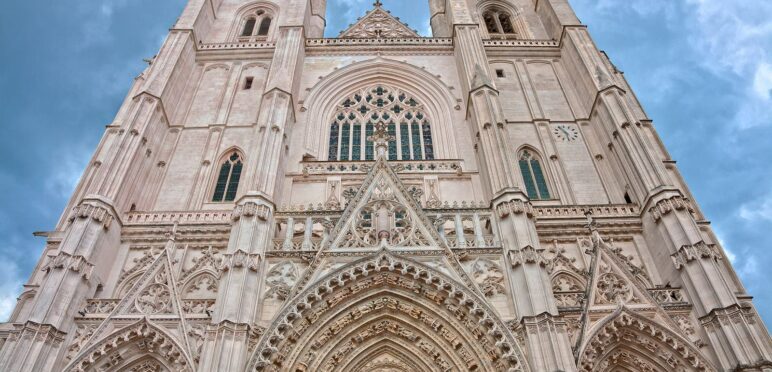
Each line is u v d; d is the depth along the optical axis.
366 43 44.28
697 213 29.73
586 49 39.81
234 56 43.06
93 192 27.58
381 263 25.08
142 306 24.41
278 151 30.61
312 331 23.64
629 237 29.36
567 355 21.02
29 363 20.84
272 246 26.47
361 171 33.94
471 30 42.16
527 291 23.05
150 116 33.28
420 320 24.73
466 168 34.56
